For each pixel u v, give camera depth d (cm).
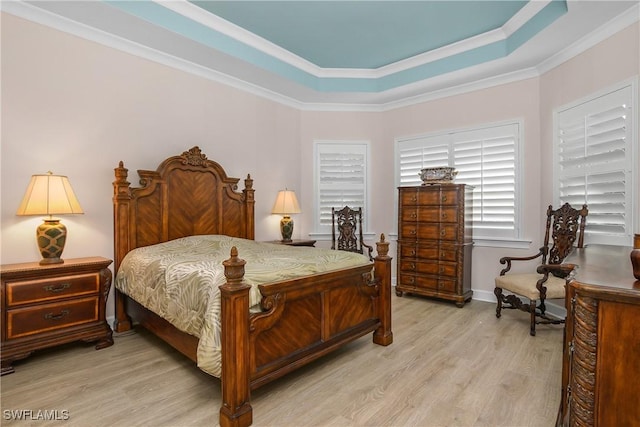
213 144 391
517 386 211
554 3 280
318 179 499
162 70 346
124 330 306
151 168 339
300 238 493
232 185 398
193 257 261
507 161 394
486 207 409
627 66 268
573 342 109
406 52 398
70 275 255
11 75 260
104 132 307
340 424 175
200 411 186
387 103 491
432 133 452
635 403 92
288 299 203
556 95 346
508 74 387
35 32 270
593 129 303
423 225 408
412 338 291
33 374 227
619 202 278
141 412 184
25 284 236
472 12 314
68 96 287
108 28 294
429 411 186
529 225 380
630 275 115
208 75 383
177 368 236
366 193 503
